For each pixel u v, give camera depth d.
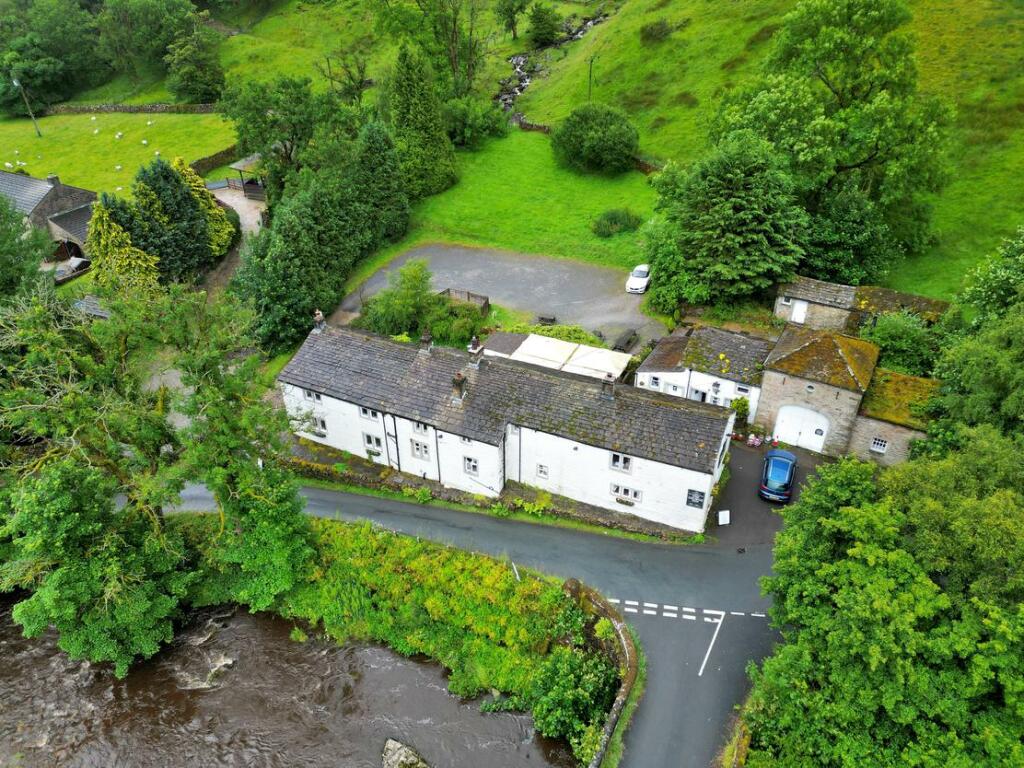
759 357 47.53
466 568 37.94
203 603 39.53
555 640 34.84
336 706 34.31
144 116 113.56
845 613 25.16
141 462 37.19
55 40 121.62
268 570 37.88
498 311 62.59
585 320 61.03
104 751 33.09
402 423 44.19
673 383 49.69
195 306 37.16
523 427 41.72
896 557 25.42
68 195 77.88
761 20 100.69
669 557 39.06
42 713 34.94
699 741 29.95
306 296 59.25
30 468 37.09
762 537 40.16
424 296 58.94
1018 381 33.72
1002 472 27.03
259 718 34.03
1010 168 69.25
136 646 35.81
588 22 136.75
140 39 120.62
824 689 26.31
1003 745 22.08
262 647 37.47
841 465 30.30
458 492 44.31
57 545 32.81
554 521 42.00
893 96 61.75
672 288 60.47
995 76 78.44
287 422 37.91
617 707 30.72
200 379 35.81
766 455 44.09
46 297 39.62
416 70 80.75
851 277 58.81
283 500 37.09
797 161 59.50
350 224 68.50
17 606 33.19
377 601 37.91
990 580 23.78
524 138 99.38
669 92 99.06
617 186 85.38
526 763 31.25
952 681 23.41
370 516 42.78
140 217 63.53
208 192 73.38
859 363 44.53
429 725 33.03
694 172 59.09
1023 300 40.22
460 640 35.81
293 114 77.62
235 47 131.50
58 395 35.12
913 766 23.39
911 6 91.19
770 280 58.22
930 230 64.62
